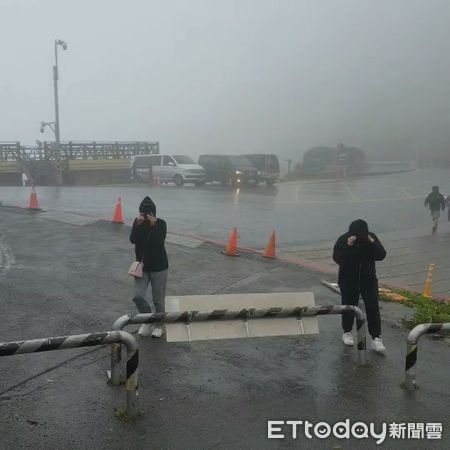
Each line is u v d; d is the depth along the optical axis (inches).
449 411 188.1
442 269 482.3
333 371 219.0
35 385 192.2
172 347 236.5
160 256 239.1
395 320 291.6
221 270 388.5
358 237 230.7
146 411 178.2
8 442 155.1
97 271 362.9
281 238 566.9
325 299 327.3
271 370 218.1
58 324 256.1
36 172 1475.1
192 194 997.8
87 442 157.9
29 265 370.3
